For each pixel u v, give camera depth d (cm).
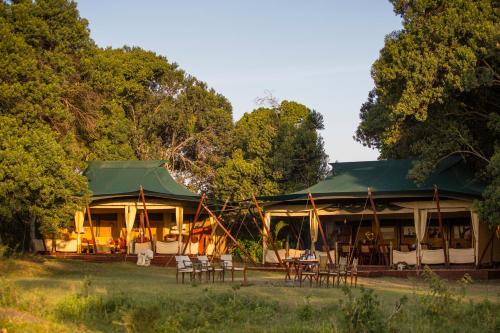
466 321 1614
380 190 3070
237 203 3644
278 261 3075
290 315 1675
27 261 2934
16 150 2816
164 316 1588
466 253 2955
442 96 2934
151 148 5412
